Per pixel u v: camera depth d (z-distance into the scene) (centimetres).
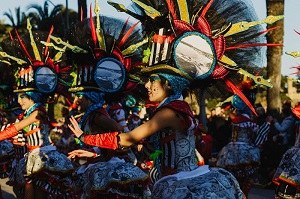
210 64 507
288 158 774
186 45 501
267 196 1128
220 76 514
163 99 497
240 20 521
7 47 870
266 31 534
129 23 709
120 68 692
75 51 687
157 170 508
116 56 693
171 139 490
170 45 501
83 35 710
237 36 526
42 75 834
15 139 876
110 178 671
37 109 819
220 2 520
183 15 507
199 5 513
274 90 1600
